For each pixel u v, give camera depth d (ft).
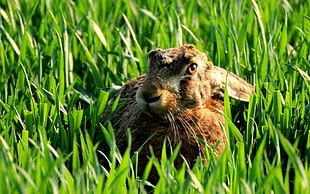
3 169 24.94
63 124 35.42
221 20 42.16
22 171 24.77
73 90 38.65
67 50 38.40
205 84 34.65
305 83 35.86
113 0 50.03
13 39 43.16
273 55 39.04
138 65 42.19
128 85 37.22
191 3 46.83
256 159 26.45
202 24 48.47
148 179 33.32
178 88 33.17
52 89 36.27
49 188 25.85
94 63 39.73
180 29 42.06
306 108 35.27
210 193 25.88
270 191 26.94
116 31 44.47
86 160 27.94
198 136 33.99
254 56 39.88
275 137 29.35
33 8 40.60
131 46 44.29
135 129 34.30
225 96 32.73
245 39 40.60
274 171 25.04
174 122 33.71
